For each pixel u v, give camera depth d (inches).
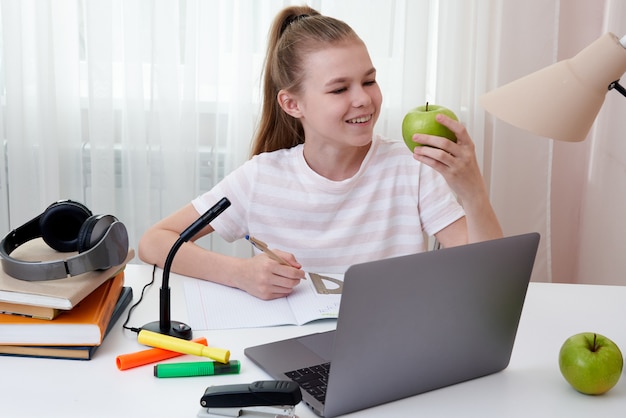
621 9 82.0
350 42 56.7
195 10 86.4
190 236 44.4
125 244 46.1
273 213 62.9
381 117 90.0
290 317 48.4
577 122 40.3
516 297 39.9
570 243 97.7
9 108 88.2
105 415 36.2
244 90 88.4
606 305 51.8
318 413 36.7
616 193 82.4
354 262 62.9
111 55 87.4
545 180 91.0
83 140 92.1
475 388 39.9
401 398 38.5
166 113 88.6
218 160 92.5
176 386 39.3
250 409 36.5
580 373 38.3
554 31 87.7
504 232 92.7
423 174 62.7
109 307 45.3
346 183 61.4
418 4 86.1
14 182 90.4
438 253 35.3
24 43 88.4
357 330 34.4
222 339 45.2
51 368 40.9
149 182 91.1
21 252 46.8
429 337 37.3
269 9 86.8
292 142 65.6
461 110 90.8
